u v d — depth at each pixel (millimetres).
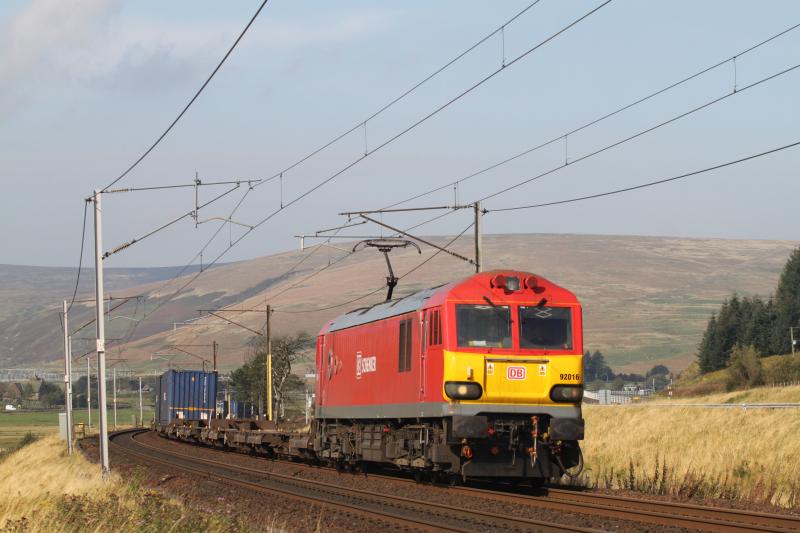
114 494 26062
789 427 52094
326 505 25453
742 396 90000
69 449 61906
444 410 26828
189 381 77500
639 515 20828
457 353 26812
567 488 28578
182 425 74250
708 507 21547
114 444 69125
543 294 27609
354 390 36031
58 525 19953
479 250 40281
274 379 116750
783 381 111312
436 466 28203
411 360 29828
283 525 21719
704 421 61156
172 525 19531
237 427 59688
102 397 35469
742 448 40344
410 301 30969
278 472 40000
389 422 32469
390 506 25359
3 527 20438
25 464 59469
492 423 26828
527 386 26875
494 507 23656
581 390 27266
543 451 27203
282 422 57938
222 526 19922
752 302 174625
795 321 163500
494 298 27266
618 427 63344
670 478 28312
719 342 170875
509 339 27047
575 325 27578
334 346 39406
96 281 36156
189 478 35406
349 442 36781
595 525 20078
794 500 24453
